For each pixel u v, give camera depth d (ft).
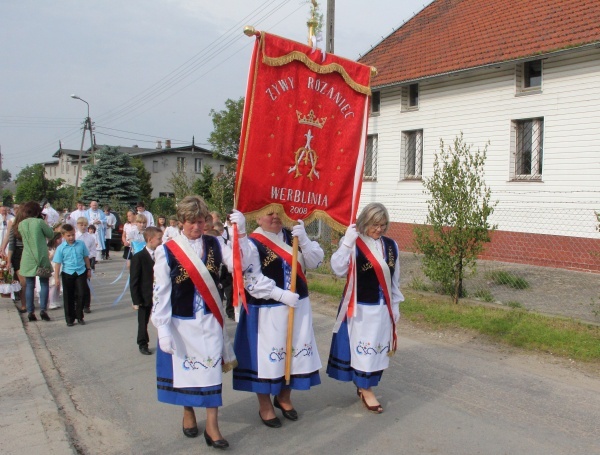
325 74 15.29
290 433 14.52
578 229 43.19
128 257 36.42
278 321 14.26
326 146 15.46
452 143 52.80
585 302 29.86
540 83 46.83
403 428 14.78
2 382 18.30
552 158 45.14
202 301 13.28
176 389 13.20
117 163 109.60
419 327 25.34
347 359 15.69
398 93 57.98
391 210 58.49
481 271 40.14
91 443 14.08
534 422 15.12
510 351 21.74
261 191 14.35
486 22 56.44
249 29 13.88
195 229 13.43
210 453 13.39
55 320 29.01
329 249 38.32
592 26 44.16
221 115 112.98
